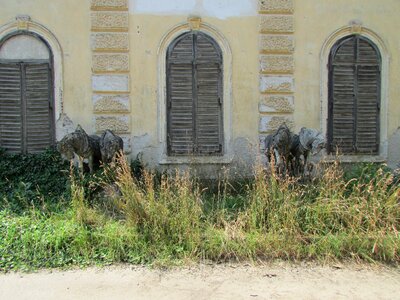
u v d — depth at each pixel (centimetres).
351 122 983
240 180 920
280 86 961
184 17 943
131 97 942
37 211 712
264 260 615
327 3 965
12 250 612
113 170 802
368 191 680
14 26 914
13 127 937
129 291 530
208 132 965
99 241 628
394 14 977
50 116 938
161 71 945
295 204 677
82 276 567
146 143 950
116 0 923
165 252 615
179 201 679
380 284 558
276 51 958
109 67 930
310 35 965
